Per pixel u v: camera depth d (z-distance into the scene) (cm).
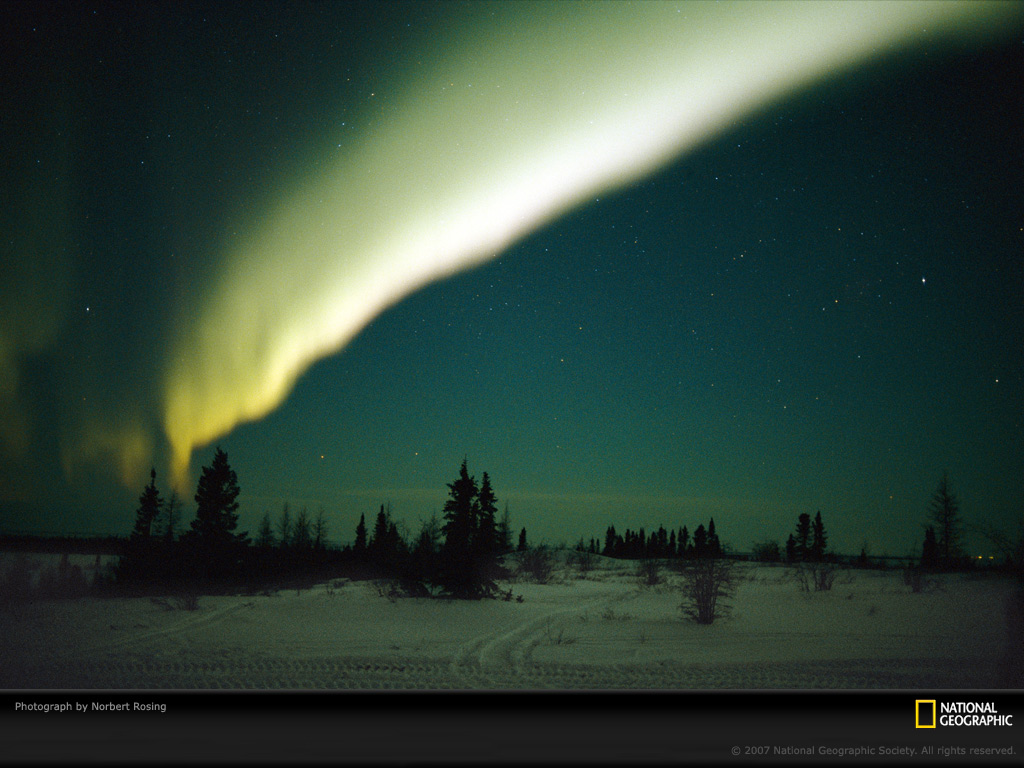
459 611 2031
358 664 1141
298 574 3017
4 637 1430
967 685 1031
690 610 1950
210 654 1223
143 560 2881
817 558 5319
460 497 2669
